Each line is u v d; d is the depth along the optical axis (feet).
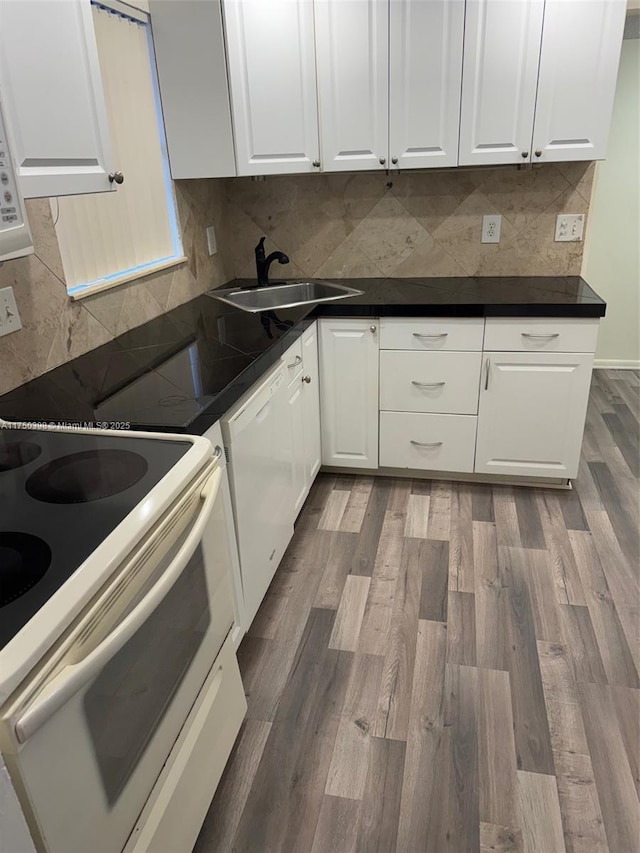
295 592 7.04
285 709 5.54
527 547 7.68
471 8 7.19
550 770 4.89
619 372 13.78
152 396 4.94
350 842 4.45
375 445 9.02
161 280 7.82
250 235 9.87
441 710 5.46
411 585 7.07
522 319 7.77
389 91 7.72
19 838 2.39
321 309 8.22
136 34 7.22
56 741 2.50
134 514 3.21
